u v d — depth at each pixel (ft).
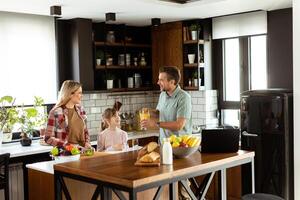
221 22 18.97
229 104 19.56
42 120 16.63
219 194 9.78
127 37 20.74
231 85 19.53
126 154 10.25
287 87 17.07
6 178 13.50
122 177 7.75
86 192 10.71
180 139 9.44
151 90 21.22
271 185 14.96
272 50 17.49
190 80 19.56
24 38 16.81
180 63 19.70
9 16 16.34
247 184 15.33
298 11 12.62
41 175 12.12
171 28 20.02
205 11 17.20
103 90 18.98
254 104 15.07
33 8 15.44
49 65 17.69
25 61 16.90
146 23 20.22
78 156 11.55
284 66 17.13
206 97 19.54
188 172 8.53
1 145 15.51
